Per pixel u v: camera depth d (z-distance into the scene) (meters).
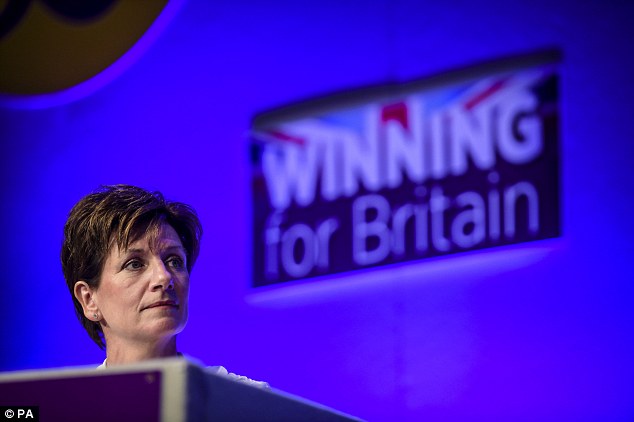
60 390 2.05
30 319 9.54
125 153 9.39
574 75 7.42
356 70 8.43
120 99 9.52
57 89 9.82
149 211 3.61
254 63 8.95
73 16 9.88
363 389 7.81
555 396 7.00
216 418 2.05
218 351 8.49
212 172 8.93
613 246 7.03
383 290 7.89
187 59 9.27
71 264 3.67
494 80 7.76
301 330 8.19
